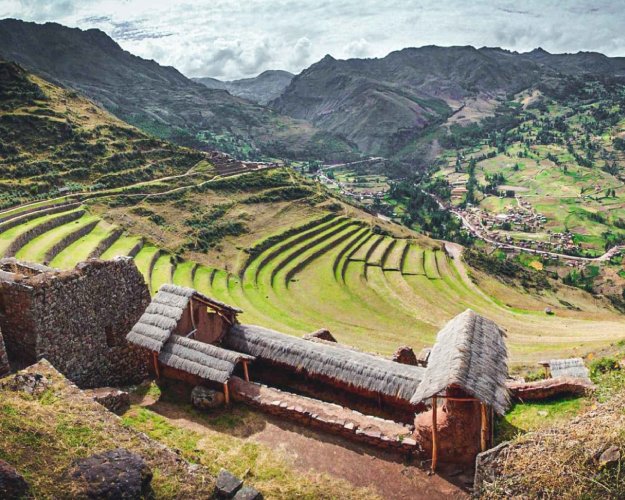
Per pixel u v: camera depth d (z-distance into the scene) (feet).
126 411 49.60
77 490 29.12
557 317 216.13
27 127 281.95
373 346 141.28
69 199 233.55
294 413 49.39
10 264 63.98
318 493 38.75
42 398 40.75
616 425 34.40
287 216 296.51
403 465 42.88
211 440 46.09
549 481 32.86
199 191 288.51
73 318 53.06
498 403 39.60
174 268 197.57
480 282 267.59
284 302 183.73
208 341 62.28
